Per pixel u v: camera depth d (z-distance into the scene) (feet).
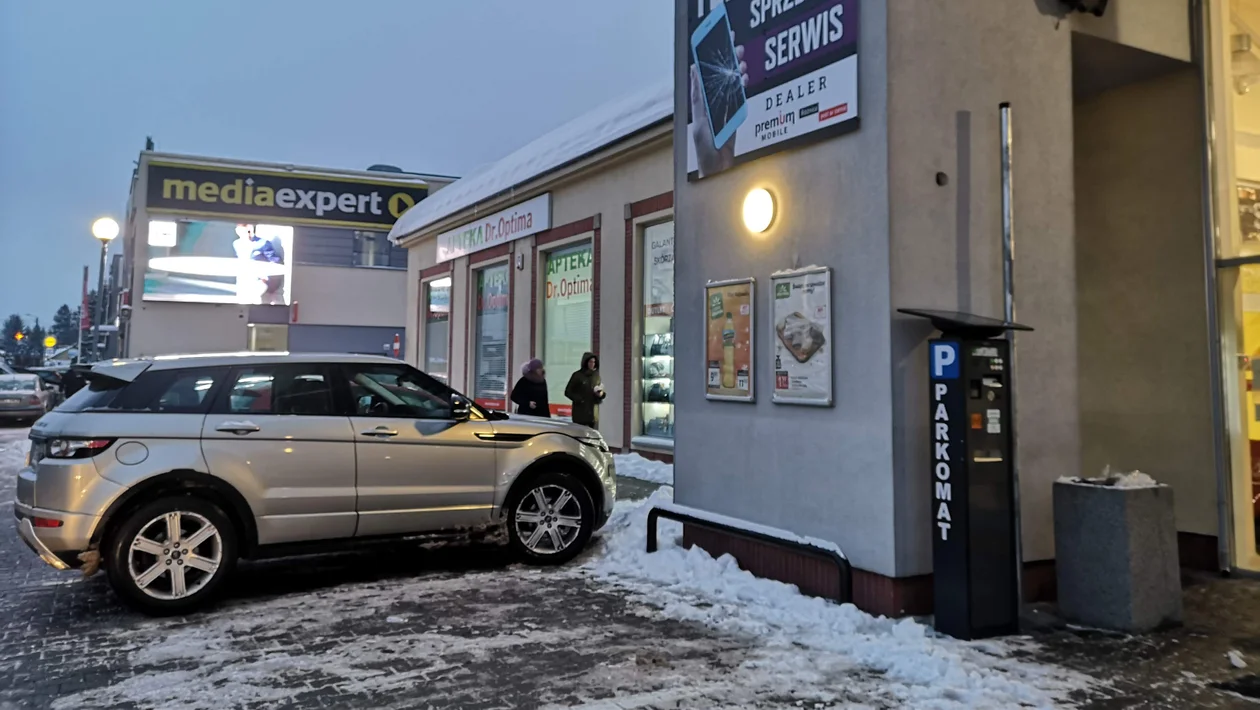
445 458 23.71
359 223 118.01
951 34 20.01
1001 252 20.31
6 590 22.38
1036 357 20.56
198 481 20.40
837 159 20.44
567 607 20.54
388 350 118.01
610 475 27.22
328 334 115.65
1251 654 16.79
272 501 21.25
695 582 22.52
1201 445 23.63
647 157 44.62
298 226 115.96
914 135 19.40
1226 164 23.75
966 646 17.11
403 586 22.74
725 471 23.72
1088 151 26.12
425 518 23.41
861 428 19.54
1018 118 20.85
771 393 22.20
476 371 64.95
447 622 19.38
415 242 77.77
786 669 16.19
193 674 16.06
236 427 21.03
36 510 19.39
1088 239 26.02
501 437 24.79
